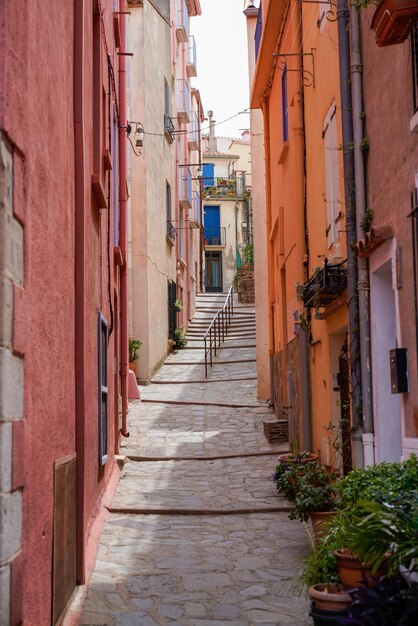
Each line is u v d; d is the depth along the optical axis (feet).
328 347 31.12
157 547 26.27
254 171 60.34
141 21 66.59
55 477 16.87
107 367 33.09
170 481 36.55
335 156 29.07
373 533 14.28
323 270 26.43
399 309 20.65
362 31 24.82
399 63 20.16
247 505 31.73
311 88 34.76
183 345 80.02
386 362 23.82
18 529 12.63
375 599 14.08
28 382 13.61
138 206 65.98
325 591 16.52
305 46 36.40
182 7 91.15
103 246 31.45
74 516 20.51
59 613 17.37
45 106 16.07
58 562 17.24
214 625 19.02
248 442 44.34
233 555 25.27
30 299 13.93
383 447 23.57
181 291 88.12
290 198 41.37
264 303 58.34
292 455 31.30
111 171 36.04
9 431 12.17
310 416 36.17
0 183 12.05
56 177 17.69
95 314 27.53
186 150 97.60
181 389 62.49
